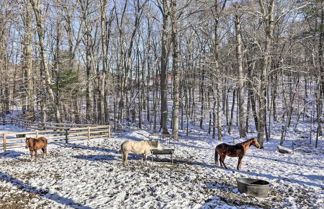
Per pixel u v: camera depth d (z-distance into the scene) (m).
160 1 20.39
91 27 26.83
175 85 18.83
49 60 29.12
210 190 8.03
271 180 9.25
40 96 25.73
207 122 33.09
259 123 16.84
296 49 21.02
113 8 27.70
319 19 19.97
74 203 7.16
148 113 35.25
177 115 18.92
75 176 9.48
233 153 10.65
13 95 34.34
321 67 18.48
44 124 22.81
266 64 16.05
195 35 28.66
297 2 17.62
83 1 25.02
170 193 7.73
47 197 7.62
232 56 22.92
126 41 30.62
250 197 7.52
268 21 15.74
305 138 22.17
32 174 9.77
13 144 14.84
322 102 19.41
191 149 15.45
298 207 6.86
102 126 19.00
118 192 7.89
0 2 23.89
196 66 30.42
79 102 31.22
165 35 20.58
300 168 11.20
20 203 7.17
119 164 11.26
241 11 17.28
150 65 38.41
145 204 6.98
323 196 7.70
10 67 33.50
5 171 10.17
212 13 18.36
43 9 26.06
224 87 21.31
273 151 15.64
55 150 14.62
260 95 16.50
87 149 14.87
